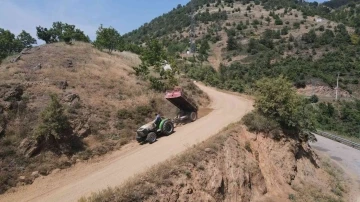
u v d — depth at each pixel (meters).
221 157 17.48
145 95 27.28
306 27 125.56
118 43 55.38
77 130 19.77
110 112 23.03
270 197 18.77
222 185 16.05
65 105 21.11
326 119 52.06
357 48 96.06
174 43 125.50
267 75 81.88
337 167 29.22
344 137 42.69
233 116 26.88
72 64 30.42
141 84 30.00
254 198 17.88
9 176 15.70
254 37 121.69
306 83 77.88
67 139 18.91
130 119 23.23
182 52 111.06
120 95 25.94
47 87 22.84
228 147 18.59
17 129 18.41
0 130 17.80
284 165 21.72
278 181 20.52
